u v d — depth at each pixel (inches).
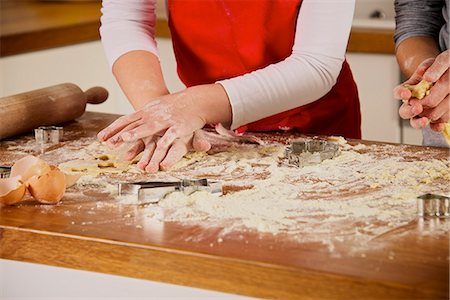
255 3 74.3
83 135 73.1
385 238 47.6
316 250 46.0
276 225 49.8
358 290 42.6
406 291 41.7
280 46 75.8
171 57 125.8
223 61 77.4
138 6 74.5
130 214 52.5
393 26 118.7
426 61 63.3
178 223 50.6
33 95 73.8
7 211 53.3
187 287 46.8
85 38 122.6
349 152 65.7
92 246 48.6
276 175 60.0
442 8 74.9
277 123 76.6
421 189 56.4
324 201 54.0
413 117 63.1
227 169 61.7
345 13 68.8
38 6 138.9
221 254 45.7
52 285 50.4
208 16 75.9
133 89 69.1
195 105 64.8
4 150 68.1
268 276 44.4
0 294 51.9
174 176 60.4
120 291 48.7
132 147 63.7
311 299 43.7
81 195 56.4
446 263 44.1
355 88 81.2
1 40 110.9
